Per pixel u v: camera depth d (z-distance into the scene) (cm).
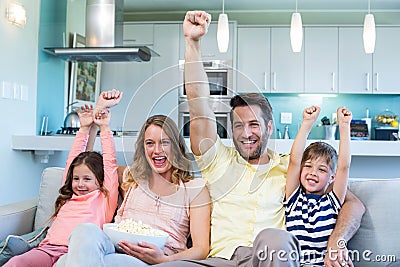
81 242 146
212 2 531
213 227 175
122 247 161
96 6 409
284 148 330
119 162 368
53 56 429
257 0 521
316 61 529
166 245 171
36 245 190
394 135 517
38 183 398
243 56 538
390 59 520
